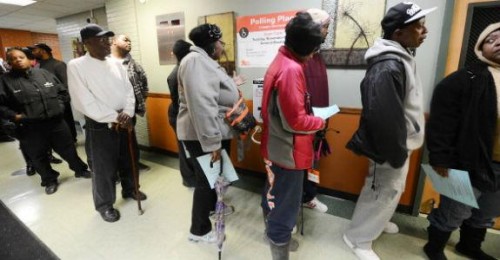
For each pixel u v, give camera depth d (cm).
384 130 121
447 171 127
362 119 134
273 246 135
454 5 159
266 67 235
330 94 211
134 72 262
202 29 141
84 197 240
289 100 109
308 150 124
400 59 123
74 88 175
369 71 129
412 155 189
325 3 196
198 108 133
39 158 246
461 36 161
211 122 135
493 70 120
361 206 156
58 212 215
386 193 142
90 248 171
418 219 193
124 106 197
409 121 130
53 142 261
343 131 210
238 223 196
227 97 147
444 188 133
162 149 349
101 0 353
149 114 346
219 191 149
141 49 328
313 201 209
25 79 237
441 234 147
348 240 166
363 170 210
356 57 193
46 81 249
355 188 217
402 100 124
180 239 179
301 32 106
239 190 246
